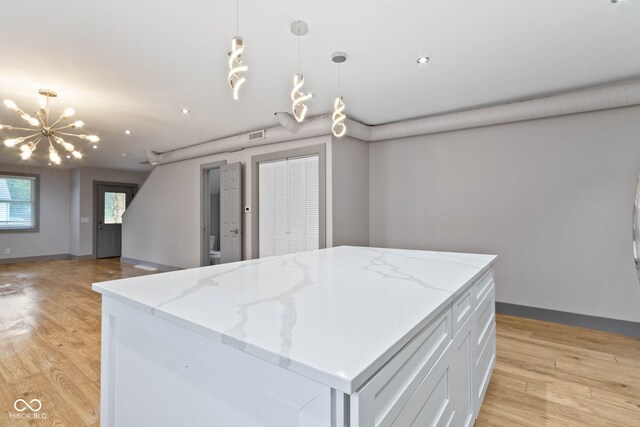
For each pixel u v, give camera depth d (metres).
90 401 2.00
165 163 6.50
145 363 1.16
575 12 2.06
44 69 2.83
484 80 3.06
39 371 2.37
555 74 2.93
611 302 3.19
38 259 7.83
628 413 1.91
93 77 2.99
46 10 2.02
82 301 4.30
